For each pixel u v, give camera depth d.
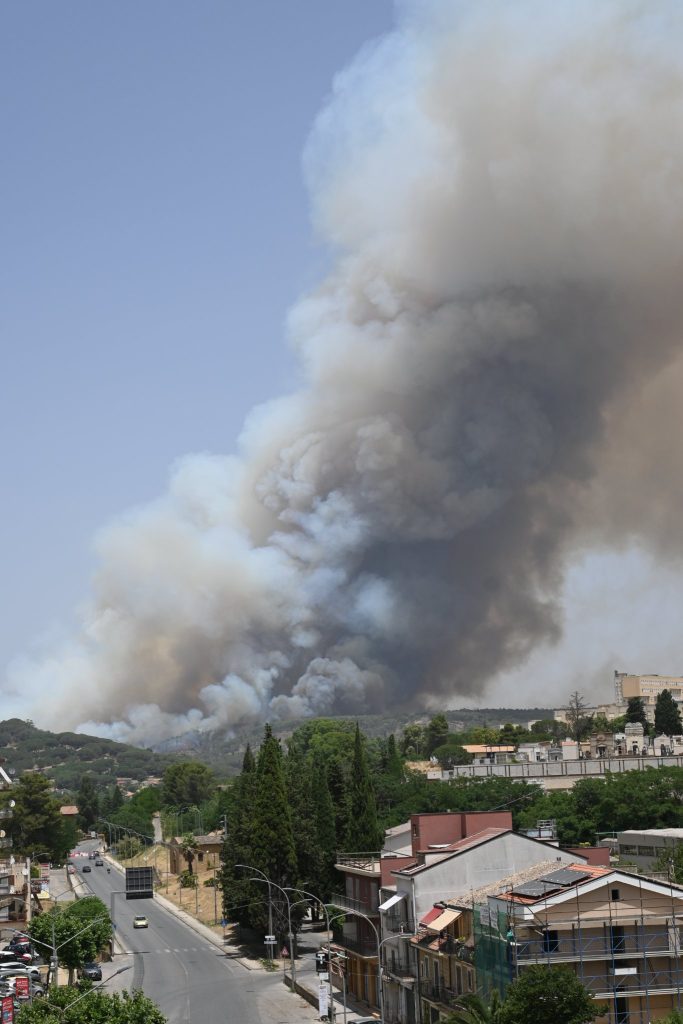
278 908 134.75
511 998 63.78
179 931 166.75
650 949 70.00
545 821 137.50
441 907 86.38
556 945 69.69
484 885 88.88
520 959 69.12
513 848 89.75
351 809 134.62
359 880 110.56
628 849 129.00
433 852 94.25
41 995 98.19
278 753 138.00
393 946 95.38
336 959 117.38
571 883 71.94
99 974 123.94
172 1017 101.44
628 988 69.44
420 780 194.00
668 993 69.44
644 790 153.50
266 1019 99.19
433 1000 84.06
